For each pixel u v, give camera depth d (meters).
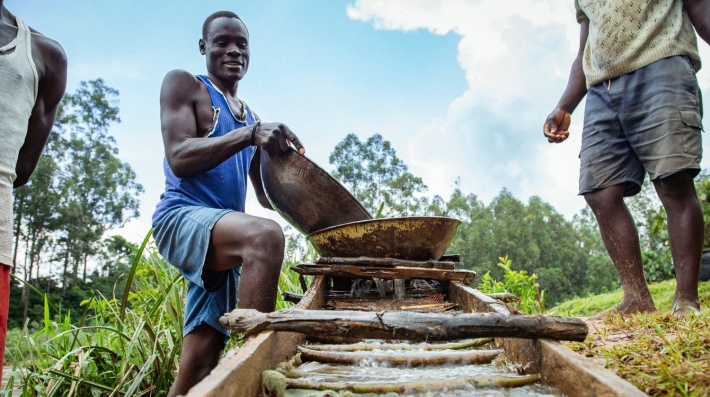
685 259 2.96
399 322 1.60
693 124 2.96
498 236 68.19
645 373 1.60
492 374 1.69
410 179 58.47
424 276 2.74
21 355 3.35
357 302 2.95
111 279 40.84
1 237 2.11
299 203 3.05
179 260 2.64
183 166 2.64
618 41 3.19
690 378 1.44
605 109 3.31
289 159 2.96
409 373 1.73
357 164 59.59
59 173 44.94
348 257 2.85
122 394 3.12
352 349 2.04
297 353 1.95
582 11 3.84
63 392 3.13
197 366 2.68
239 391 1.28
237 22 3.22
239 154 3.09
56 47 2.61
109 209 48.00
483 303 2.21
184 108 2.84
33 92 2.33
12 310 33.34
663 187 3.04
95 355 3.39
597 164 3.33
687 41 3.12
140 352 3.31
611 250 3.30
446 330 1.58
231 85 3.25
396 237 2.81
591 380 1.26
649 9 3.12
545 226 74.44
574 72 3.94
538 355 1.63
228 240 2.45
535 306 5.11
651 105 3.06
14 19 2.41
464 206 78.12
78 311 35.28
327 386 1.52
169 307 3.52
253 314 1.67
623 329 2.56
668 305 5.02
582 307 7.83
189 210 2.65
